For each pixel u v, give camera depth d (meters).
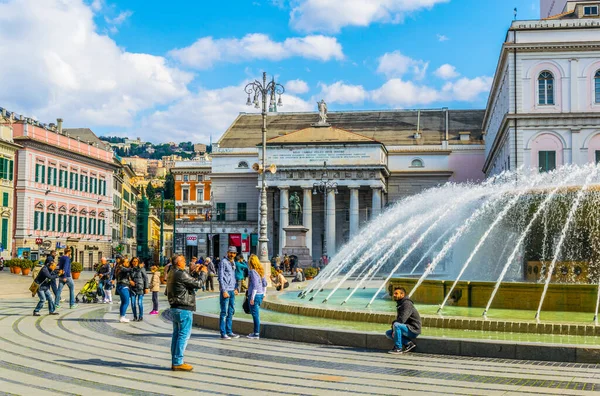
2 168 67.12
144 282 21.06
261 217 37.94
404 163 96.56
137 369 12.11
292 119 111.44
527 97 58.97
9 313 22.88
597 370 12.04
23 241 69.56
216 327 18.53
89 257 84.50
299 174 88.12
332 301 24.81
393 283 24.89
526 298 19.77
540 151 58.56
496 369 12.16
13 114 72.69
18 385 10.63
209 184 117.25
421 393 10.20
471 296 20.67
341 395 10.07
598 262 23.81
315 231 93.44
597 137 57.78
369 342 14.74
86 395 9.95
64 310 24.55
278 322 18.52
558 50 58.62
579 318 17.59
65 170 78.88
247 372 11.90
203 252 95.44
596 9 60.00
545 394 10.11
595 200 23.64
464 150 95.75
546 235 24.77
